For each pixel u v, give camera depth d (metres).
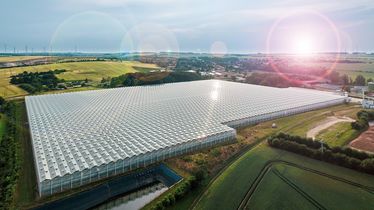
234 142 90.00
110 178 66.50
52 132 86.81
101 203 59.75
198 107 122.31
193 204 56.59
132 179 67.88
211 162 75.25
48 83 195.38
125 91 170.38
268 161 74.88
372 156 69.31
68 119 101.69
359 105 141.25
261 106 124.69
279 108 121.50
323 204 55.31
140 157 72.25
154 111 114.75
